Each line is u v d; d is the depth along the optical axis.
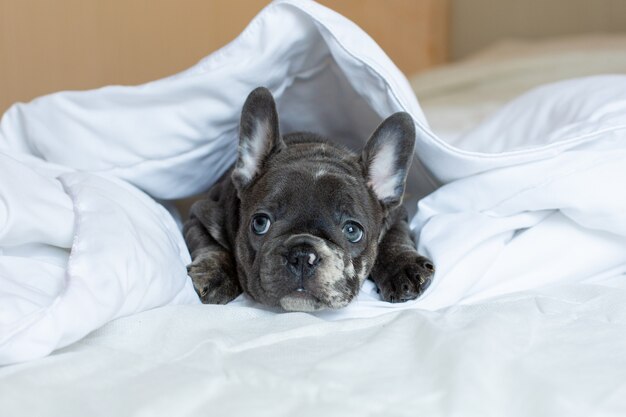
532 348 0.46
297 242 0.55
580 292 0.55
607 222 0.57
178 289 0.54
